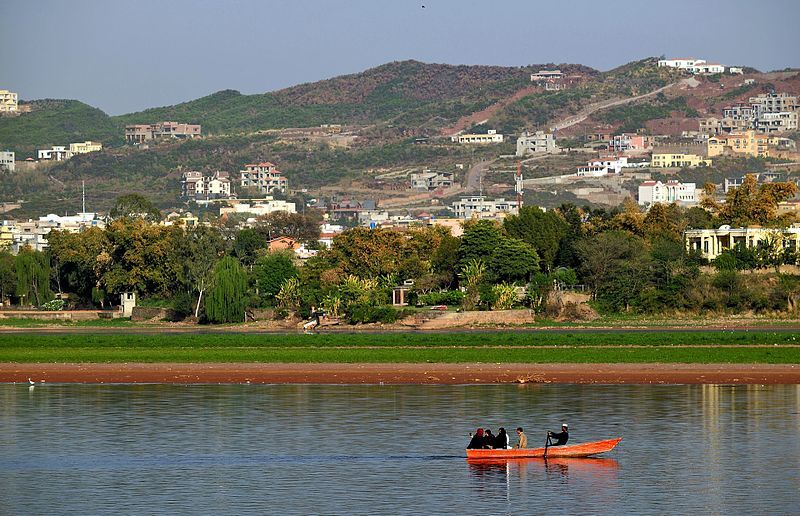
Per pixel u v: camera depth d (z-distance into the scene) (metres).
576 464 115.06
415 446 122.44
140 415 140.75
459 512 98.44
